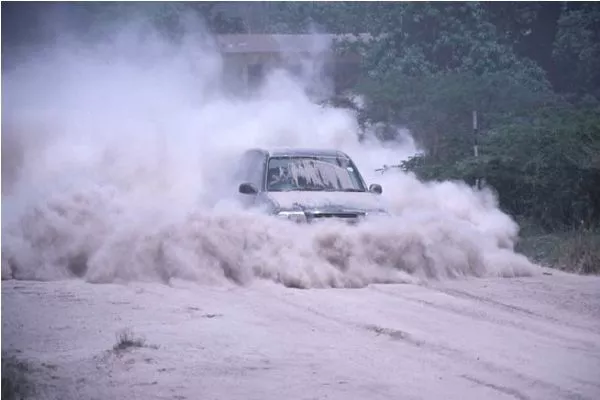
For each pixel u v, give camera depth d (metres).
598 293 22.89
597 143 32.47
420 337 17.84
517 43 58.72
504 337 18.08
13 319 19.38
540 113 37.66
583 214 31.64
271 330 18.53
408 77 49.12
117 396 14.28
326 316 19.92
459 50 55.50
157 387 14.70
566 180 31.81
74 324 18.97
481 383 15.00
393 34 57.53
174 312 20.16
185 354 16.61
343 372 15.57
